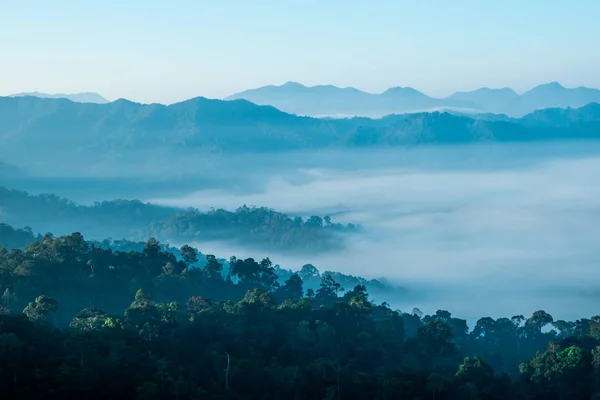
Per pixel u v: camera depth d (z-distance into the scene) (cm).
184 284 14362
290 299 14138
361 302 12588
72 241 14438
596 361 10119
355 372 9900
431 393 9288
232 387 9119
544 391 9812
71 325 10462
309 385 9306
